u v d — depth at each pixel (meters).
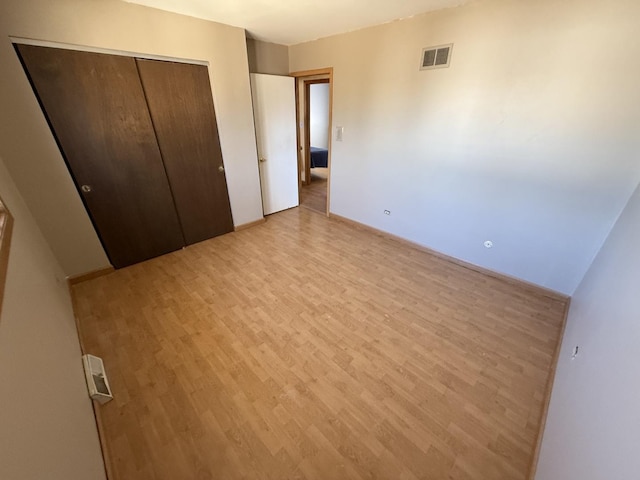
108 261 2.66
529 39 1.96
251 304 2.27
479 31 2.14
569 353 1.54
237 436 1.37
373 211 3.53
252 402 1.52
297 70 3.69
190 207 3.12
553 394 1.47
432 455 1.30
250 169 3.52
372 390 1.59
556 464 1.00
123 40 2.22
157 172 2.76
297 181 4.38
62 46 2.02
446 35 2.31
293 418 1.44
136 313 2.16
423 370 1.71
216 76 2.85
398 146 2.98
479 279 2.64
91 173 2.37
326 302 2.30
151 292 2.41
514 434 1.38
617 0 1.62
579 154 1.97
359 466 1.26
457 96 2.40
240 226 3.68
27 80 1.95
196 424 1.42
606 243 1.90
